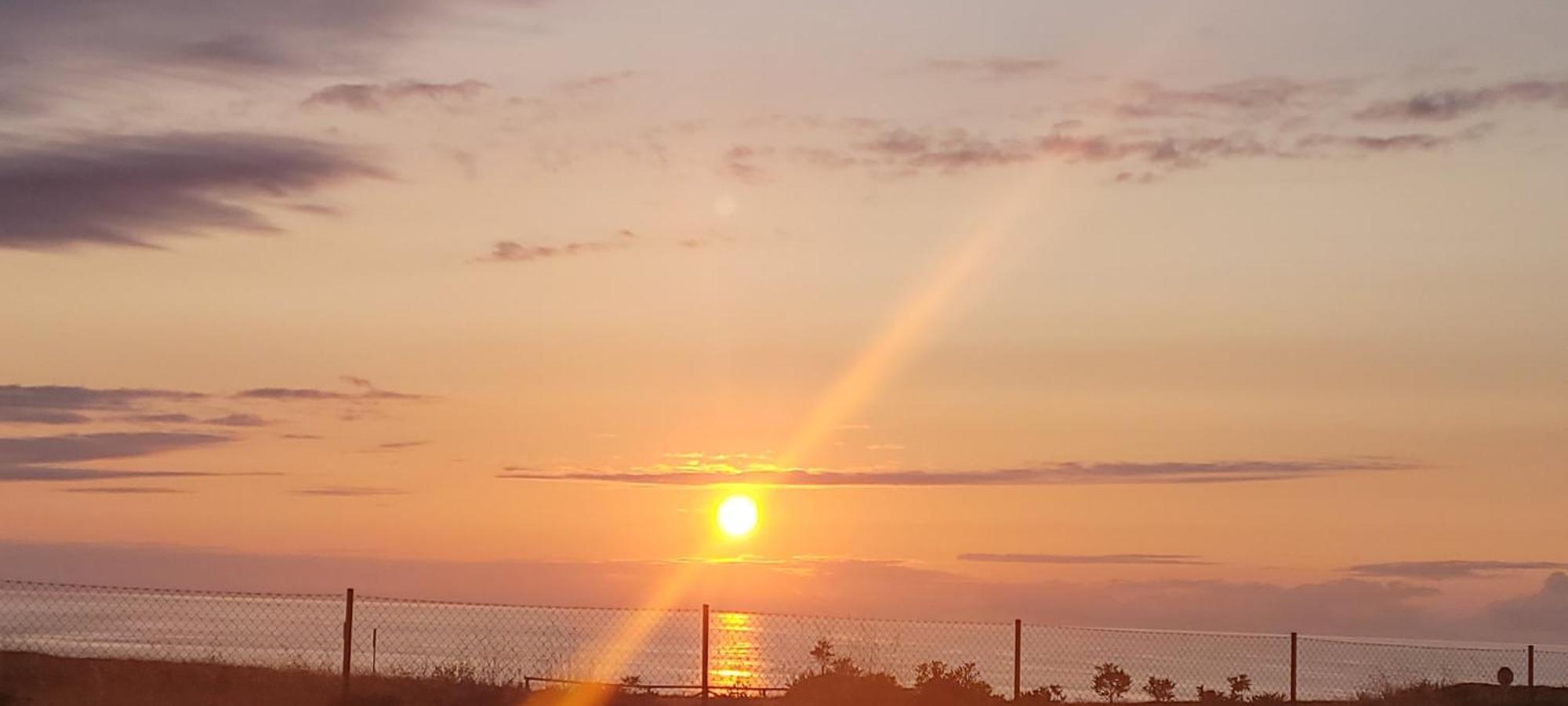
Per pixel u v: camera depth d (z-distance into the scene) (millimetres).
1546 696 33656
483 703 23062
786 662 28094
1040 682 35750
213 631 30719
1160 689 36625
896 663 28641
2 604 33781
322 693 22094
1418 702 32125
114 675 22531
